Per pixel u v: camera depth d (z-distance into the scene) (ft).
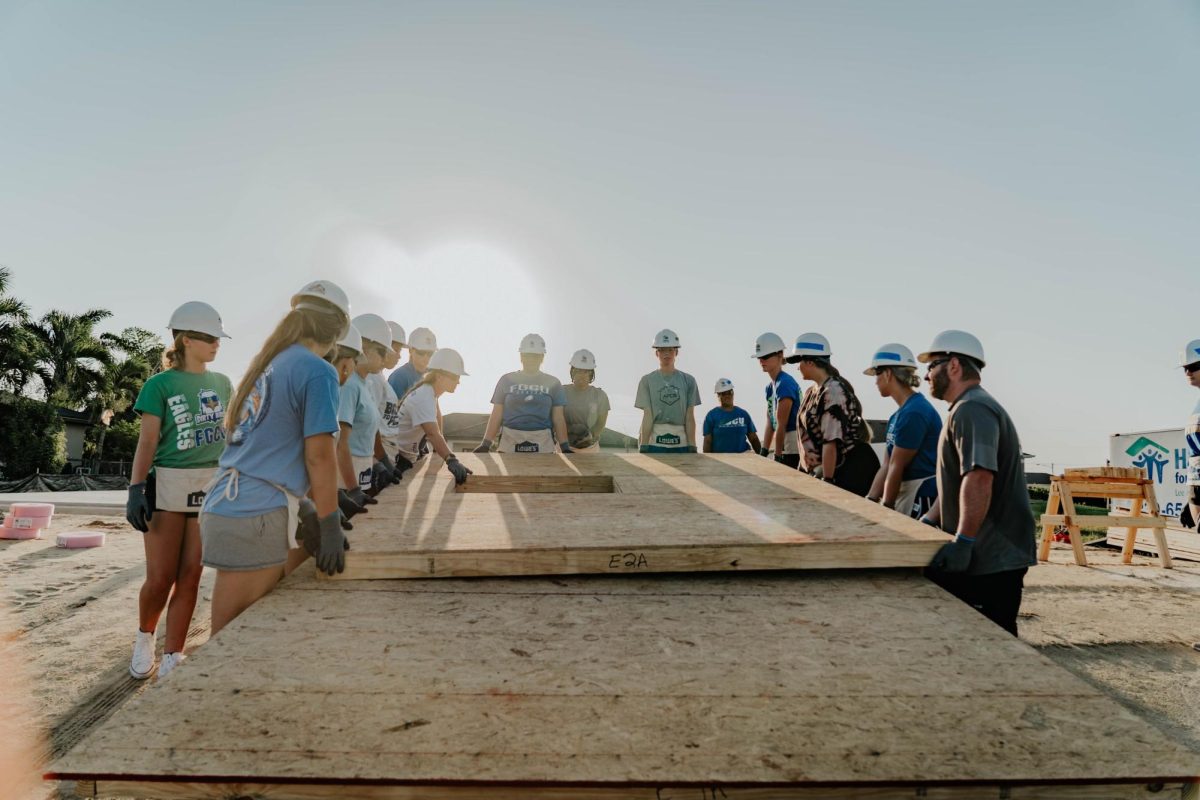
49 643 13.10
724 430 24.49
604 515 8.93
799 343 15.15
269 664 5.57
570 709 5.08
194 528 11.35
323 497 7.21
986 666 5.75
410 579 7.33
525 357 18.44
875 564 7.70
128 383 119.96
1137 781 4.50
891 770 4.53
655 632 6.25
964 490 8.47
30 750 8.75
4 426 96.63
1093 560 23.80
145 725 4.79
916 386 12.96
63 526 29.71
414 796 4.48
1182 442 27.81
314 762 4.49
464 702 5.13
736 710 5.11
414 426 14.23
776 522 8.55
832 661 5.79
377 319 13.00
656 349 20.49
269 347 7.72
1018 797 4.53
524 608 6.70
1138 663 12.37
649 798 4.44
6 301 99.50
